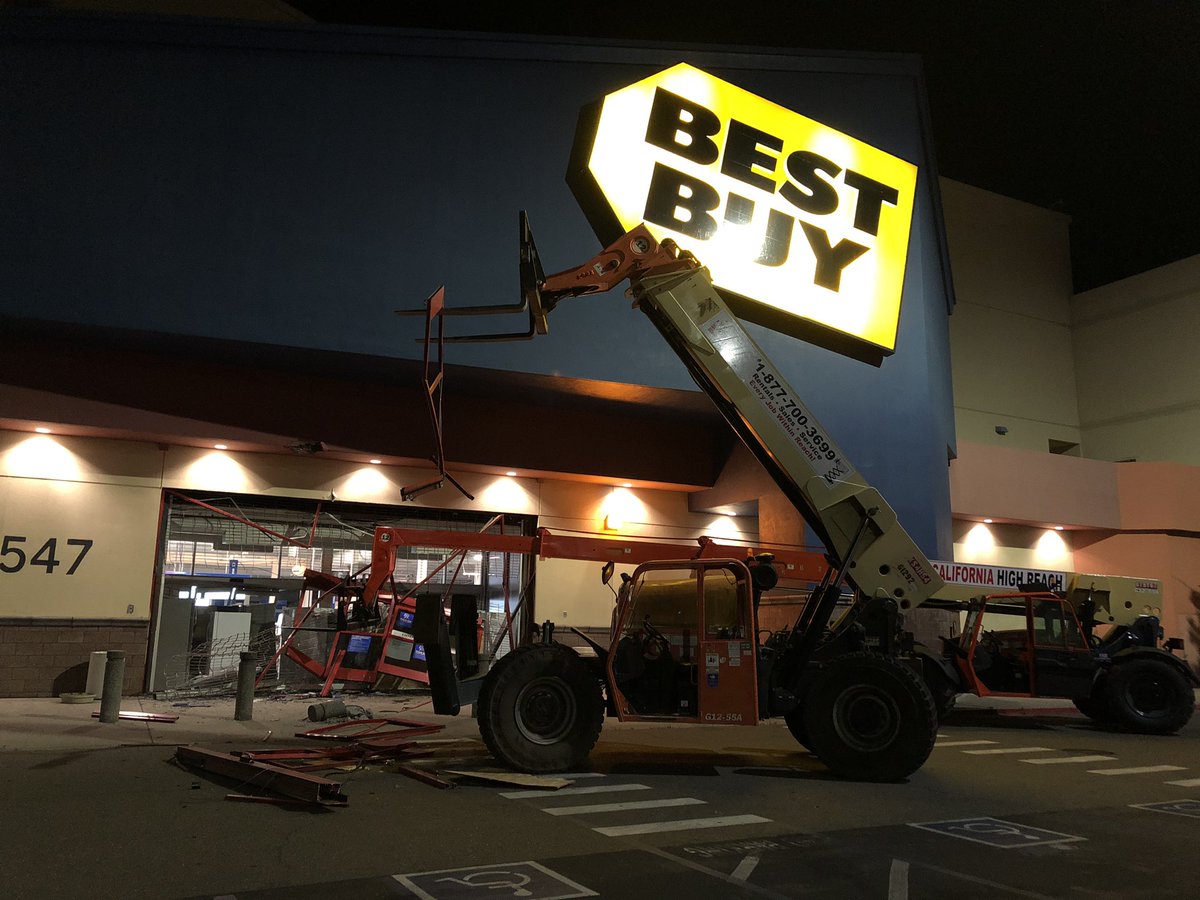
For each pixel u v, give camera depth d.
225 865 4.91
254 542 15.27
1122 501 24.59
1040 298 30.62
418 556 16.45
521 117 14.74
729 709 8.16
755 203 15.80
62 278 12.23
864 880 4.79
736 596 8.66
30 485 13.41
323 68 14.04
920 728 7.91
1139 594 15.64
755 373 9.28
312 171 13.65
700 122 15.69
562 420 16.50
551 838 5.65
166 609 14.35
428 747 9.36
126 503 13.94
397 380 14.85
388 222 13.83
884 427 16.23
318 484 15.23
